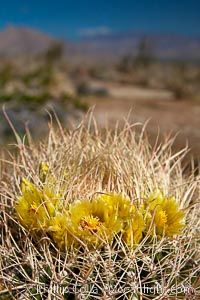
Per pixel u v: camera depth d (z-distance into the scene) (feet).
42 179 2.25
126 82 32.27
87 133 2.59
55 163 2.38
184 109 12.66
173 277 1.86
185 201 2.39
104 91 20.22
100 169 2.29
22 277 1.95
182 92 19.80
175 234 1.96
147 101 16.25
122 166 2.31
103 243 1.83
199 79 34.68
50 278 1.78
